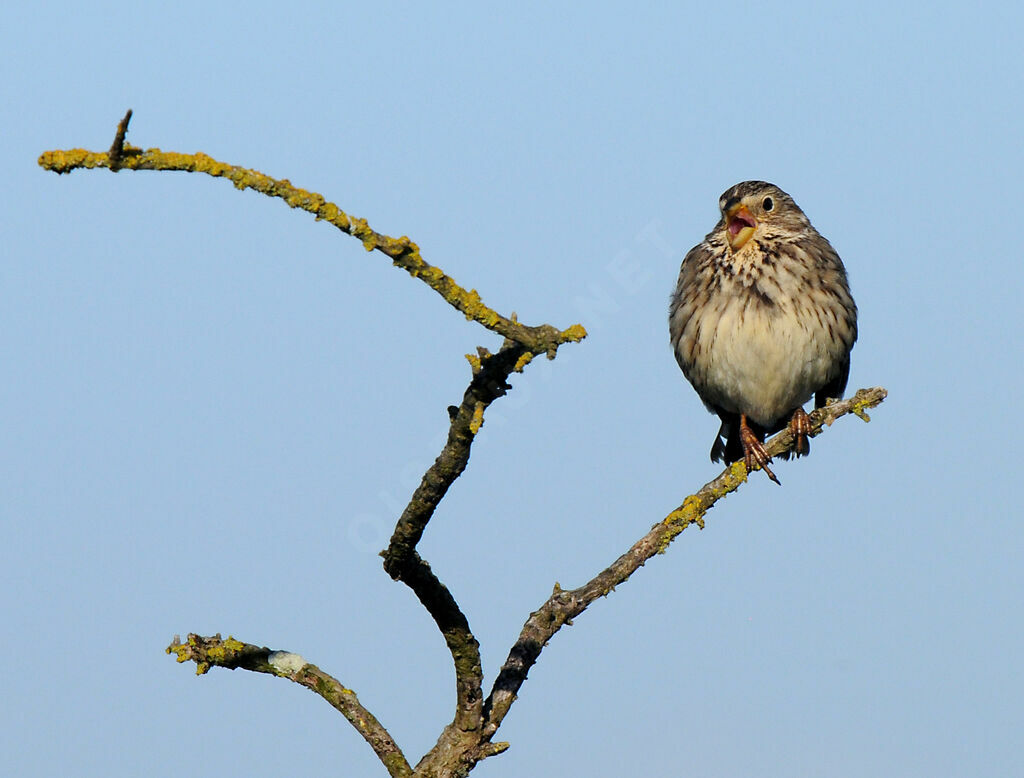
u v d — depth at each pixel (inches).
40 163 259.0
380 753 330.0
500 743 331.0
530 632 341.4
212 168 269.7
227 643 339.0
